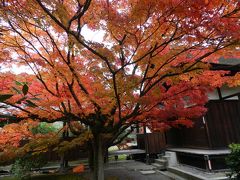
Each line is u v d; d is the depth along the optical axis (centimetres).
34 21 464
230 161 677
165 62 492
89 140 808
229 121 1032
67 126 806
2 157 802
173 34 418
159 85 586
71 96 645
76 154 1703
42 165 1229
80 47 432
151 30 412
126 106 662
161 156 1493
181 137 1348
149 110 641
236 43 421
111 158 2022
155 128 826
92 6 429
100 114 651
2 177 1280
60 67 533
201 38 413
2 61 554
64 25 406
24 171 1161
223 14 386
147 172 1212
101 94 511
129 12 414
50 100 603
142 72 568
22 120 650
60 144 751
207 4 346
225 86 1069
